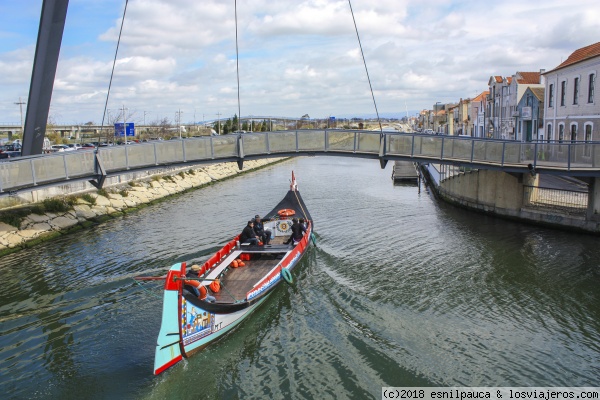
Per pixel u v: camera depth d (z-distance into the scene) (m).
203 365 10.59
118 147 20.61
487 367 10.32
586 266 16.36
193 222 24.97
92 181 20.52
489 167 21.42
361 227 23.02
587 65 28.19
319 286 15.02
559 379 9.88
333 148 23.00
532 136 40.69
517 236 20.66
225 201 32.03
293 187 24.08
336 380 9.94
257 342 11.58
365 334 11.84
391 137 22.22
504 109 51.47
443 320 12.56
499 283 15.08
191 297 10.49
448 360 10.62
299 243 16.75
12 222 21.08
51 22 19.72
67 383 10.02
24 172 18.14
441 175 33.16
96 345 11.57
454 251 18.61
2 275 16.92
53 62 20.17
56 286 15.60
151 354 11.10
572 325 12.20
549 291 14.34
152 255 18.70
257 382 9.95
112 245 20.48
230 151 22.39
